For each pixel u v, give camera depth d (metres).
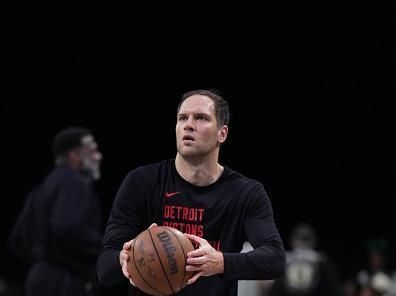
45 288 11.00
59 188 11.14
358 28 34.25
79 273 11.09
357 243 34.50
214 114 7.11
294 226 34.88
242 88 34.88
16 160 32.59
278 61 34.75
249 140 35.16
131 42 33.25
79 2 31.92
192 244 6.44
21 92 32.59
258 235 6.87
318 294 17.20
